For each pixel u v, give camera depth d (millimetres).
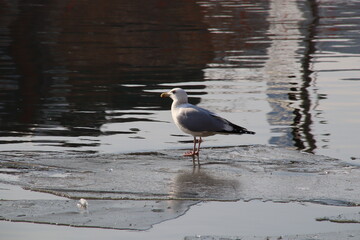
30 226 7777
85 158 11133
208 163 10828
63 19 35406
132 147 12125
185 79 19688
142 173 10148
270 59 23469
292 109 15664
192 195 8984
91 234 7512
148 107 15914
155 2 45188
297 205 8570
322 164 10727
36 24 33062
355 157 11375
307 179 9781
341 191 9141
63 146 12148
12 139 12688
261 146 12070
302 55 24312
